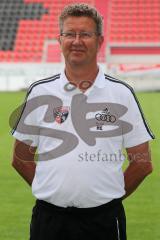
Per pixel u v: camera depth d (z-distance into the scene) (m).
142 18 43.94
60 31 4.26
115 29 43.00
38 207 4.30
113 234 4.23
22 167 4.62
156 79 37.38
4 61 40.78
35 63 38.81
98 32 4.23
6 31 43.84
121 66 38.66
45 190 4.24
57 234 4.23
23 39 43.16
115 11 44.28
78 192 4.14
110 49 41.03
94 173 4.16
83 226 4.20
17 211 9.41
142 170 4.51
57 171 4.18
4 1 45.66
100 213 4.20
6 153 15.00
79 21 4.16
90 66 4.24
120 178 4.30
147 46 40.94
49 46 41.72
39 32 43.53
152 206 9.71
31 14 44.81
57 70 38.47
